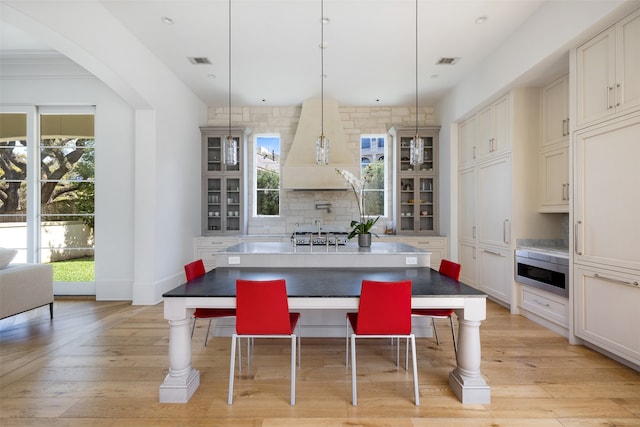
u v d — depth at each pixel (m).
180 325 2.20
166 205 4.71
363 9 3.27
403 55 4.21
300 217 6.30
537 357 2.79
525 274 3.75
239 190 6.05
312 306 2.19
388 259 3.30
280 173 6.35
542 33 3.18
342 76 4.86
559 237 3.90
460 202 5.38
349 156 5.75
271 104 6.16
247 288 2.11
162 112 4.52
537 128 3.88
